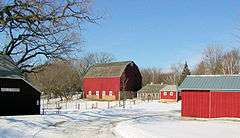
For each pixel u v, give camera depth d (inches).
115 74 3961.6
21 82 1585.9
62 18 1246.3
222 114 1675.7
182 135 997.2
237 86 1652.3
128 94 3976.4
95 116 1747.0
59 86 3656.5
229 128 1226.6
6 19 1222.3
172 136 970.1
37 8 1200.8
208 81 1758.1
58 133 1013.8
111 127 1237.7
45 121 1296.8
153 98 3944.4
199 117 1727.4
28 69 1807.3
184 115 1766.7
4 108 1519.4
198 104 1738.4
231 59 4082.2
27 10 1212.5
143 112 2156.7
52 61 1728.6
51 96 3799.2
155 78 6003.9
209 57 4407.0
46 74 3489.2
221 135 1010.7
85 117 1654.8
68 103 3238.2
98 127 1232.8
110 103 3245.6
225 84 1695.4
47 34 1403.8
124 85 3941.9
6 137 849.5
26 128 1052.5
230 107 1658.5
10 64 1635.1
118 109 2340.1
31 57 1686.8
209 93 1715.1
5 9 1202.6
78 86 4382.4
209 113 1706.4
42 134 965.2
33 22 1258.0
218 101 1690.5
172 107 2696.9
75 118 1565.0
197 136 980.6
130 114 1971.0
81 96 4210.1
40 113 1705.2
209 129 1184.2
